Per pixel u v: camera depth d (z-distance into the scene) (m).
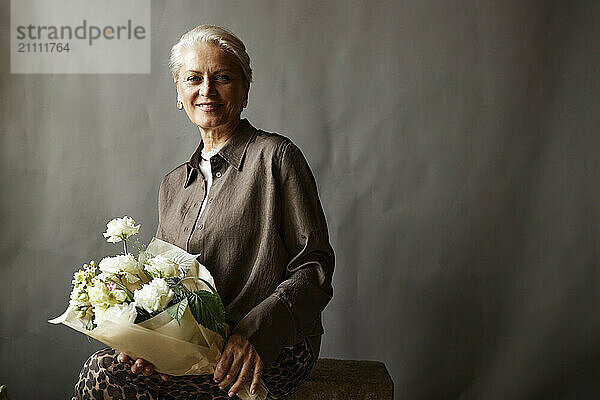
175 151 3.34
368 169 3.28
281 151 2.19
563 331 3.23
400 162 3.27
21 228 3.37
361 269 3.29
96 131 3.35
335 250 3.30
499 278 3.25
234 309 2.11
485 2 3.23
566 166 3.22
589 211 3.21
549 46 3.21
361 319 3.30
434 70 3.24
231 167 2.22
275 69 3.29
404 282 3.28
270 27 3.29
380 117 3.27
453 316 3.27
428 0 3.24
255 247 2.17
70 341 3.37
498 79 3.23
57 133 3.36
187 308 1.82
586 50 3.20
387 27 3.26
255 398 1.95
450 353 3.28
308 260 2.15
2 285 3.38
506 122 3.23
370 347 3.30
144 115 3.34
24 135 3.36
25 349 3.38
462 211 3.25
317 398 2.61
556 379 3.24
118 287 1.84
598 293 3.21
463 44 3.23
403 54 3.25
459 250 3.26
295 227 2.17
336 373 2.73
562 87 3.21
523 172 3.23
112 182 3.36
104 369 1.99
